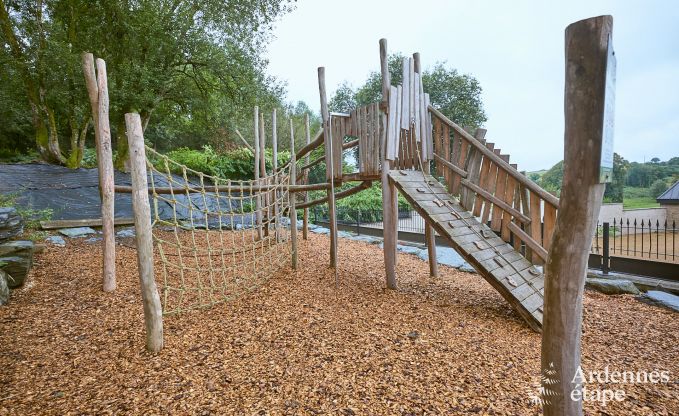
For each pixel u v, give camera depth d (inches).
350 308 153.2
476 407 83.2
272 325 134.6
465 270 230.2
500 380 95.4
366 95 718.5
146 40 345.1
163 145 701.3
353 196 499.2
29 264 181.9
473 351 113.0
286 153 538.3
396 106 183.3
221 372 101.2
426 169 203.6
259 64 428.8
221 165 542.6
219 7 373.7
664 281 186.9
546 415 62.8
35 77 350.6
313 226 432.8
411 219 424.5
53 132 406.6
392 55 706.2
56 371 102.9
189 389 92.7
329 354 111.0
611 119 56.2
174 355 112.1
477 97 668.1
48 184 355.9
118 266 216.1
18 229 199.8
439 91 653.9
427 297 170.1
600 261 215.6
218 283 190.9
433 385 92.9
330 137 213.6
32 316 141.7
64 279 186.7
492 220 178.1
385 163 179.8
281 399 87.7
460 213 179.5
